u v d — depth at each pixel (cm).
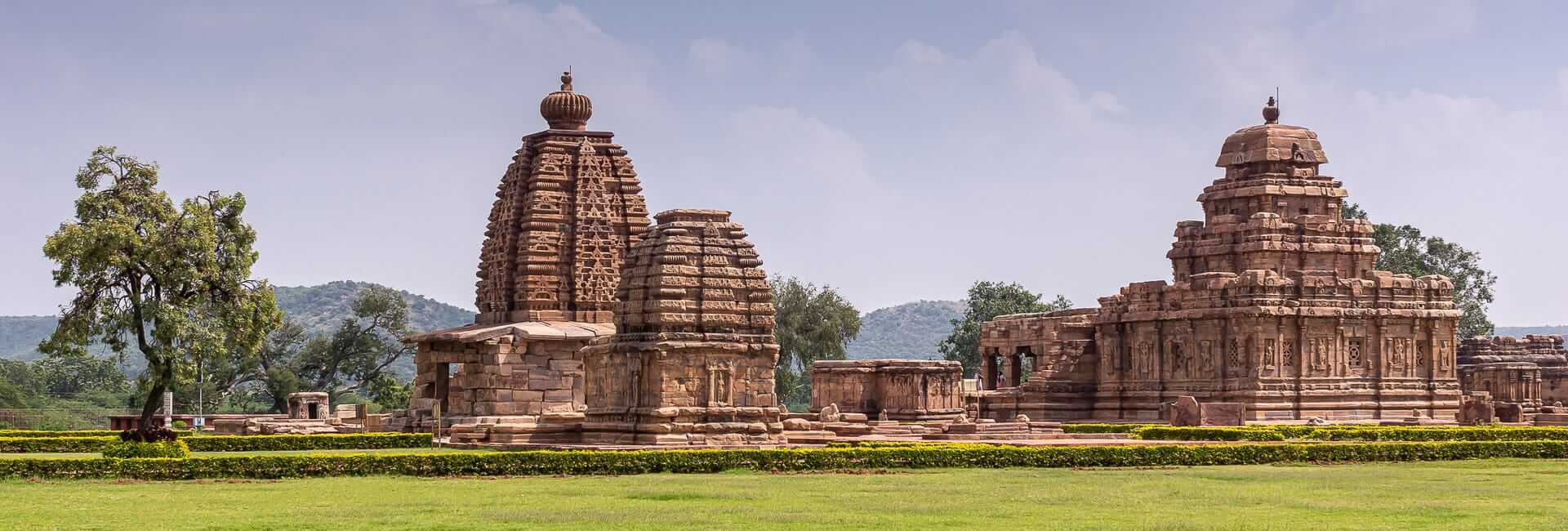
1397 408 9300
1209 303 9244
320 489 4631
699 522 3841
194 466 4947
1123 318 9769
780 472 5328
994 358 10906
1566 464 6116
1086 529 3731
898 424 7256
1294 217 9594
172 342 7406
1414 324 9412
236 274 7656
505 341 6956
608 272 7381
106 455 5162
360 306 14225
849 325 13788
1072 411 9894
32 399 15275
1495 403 9588
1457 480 5169
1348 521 3919
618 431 6259
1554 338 11481
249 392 16875
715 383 6184
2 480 4859
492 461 5156
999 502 4309
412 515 3947
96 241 7212
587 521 3841
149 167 7500
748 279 6294
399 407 14050
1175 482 5012
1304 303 9162
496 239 7562
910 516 3978
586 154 7456
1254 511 4141
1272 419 8981
